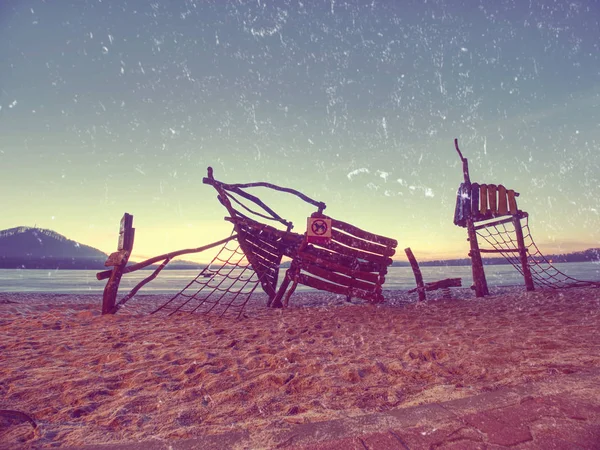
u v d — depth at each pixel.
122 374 3.86
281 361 4.31
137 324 7.62
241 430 2.18
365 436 1.99
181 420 2.62
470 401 2.45
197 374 3.85
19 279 42.50
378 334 6.27
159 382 3.59
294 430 2.11
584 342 4.77
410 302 12.40
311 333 6.45
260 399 3.06
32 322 7.52
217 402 3.01
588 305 9.28
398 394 3.09
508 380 3.20
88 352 4.92
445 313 9.02
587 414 2.15
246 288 28.23
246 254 11.16
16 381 3.59
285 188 10.89
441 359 4.31
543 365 3.63
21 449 2.14
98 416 2.71
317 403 2.90
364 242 10.73
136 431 2.43
